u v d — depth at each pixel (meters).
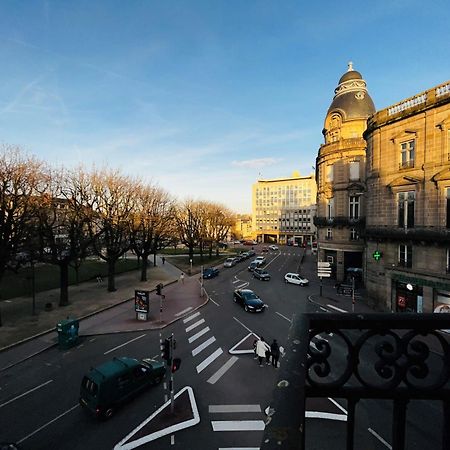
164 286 34.66
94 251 31.31
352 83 37.28
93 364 16.05
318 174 41.75
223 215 68.06
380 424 10.09
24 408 12.25
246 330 20.88
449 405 2.07
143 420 11.49
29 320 22.22
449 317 2.17
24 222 22.25
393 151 22.50
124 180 33.03
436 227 19.31
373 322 2.15
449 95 18.41
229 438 10.55
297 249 85.94
